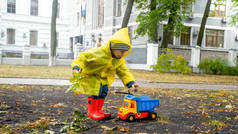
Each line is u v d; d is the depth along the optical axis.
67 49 28.28
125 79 3.94
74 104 5.19
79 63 3.54
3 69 15.35
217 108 5.04
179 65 18.00
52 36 22.36
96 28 29.98
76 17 34.59
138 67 21.22
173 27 18.73
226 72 20.55
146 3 19.44
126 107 3.73
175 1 17.30
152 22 17.66
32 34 33.25
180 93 7.66
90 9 31.61
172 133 3.05
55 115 4.04
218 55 22.70
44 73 13.63
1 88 7.29
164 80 12.70
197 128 3.32
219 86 11.02
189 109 4.84
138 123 3.57
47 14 33.88
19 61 24.19
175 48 20.75
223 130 3.24
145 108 3.75
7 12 31.61
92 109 3.84
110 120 3.77
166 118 3.93
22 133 2.99
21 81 9.61
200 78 15.11
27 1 32.50
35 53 28.69
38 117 3.85
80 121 3.65
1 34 30.89
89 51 3.59
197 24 24.17
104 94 3.82
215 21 24.84
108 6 26.92
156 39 20.28
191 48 21.31
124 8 25.06
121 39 3.49
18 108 4.51
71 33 35.84
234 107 5.14
